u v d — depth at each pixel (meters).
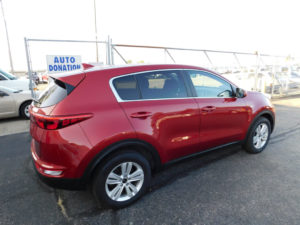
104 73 2.25
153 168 2.64
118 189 2.25
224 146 3.21
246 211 2.26
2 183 2.85
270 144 4.21
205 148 2.97
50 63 6.23
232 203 2.40
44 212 2.29
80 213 2.27
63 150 1.94
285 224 2.07
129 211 2.29
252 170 3.16
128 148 2.28
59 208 2.35
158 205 2.38
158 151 2.46
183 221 2.13
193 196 2.54
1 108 6.10
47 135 1.93
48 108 2.01
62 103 1.98
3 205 2.40
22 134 4.96
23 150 3.98
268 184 2.78
